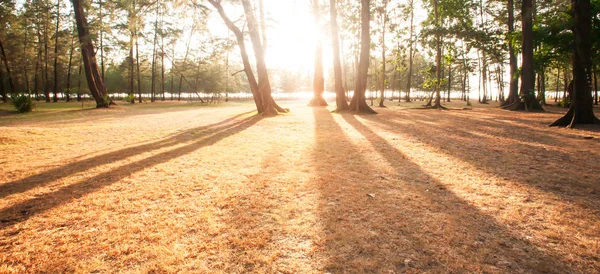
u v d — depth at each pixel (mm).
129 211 3811
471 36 23109
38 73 47938
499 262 2574
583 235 3023
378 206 3865
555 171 5344
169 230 3273
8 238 3137
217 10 17688
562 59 21828
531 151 7098
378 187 4637
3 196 4363
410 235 3076
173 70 49969
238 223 3428
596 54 18000
